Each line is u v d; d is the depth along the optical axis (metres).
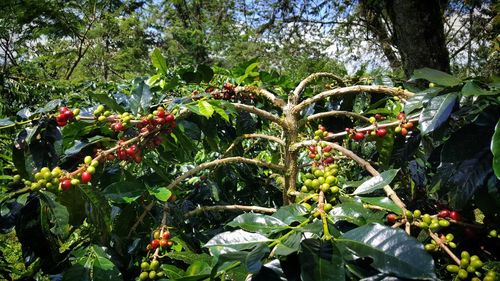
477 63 11.02
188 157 1.92
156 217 1.60
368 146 2.37
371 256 0.85
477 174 1.09
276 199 2.45
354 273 0.86
